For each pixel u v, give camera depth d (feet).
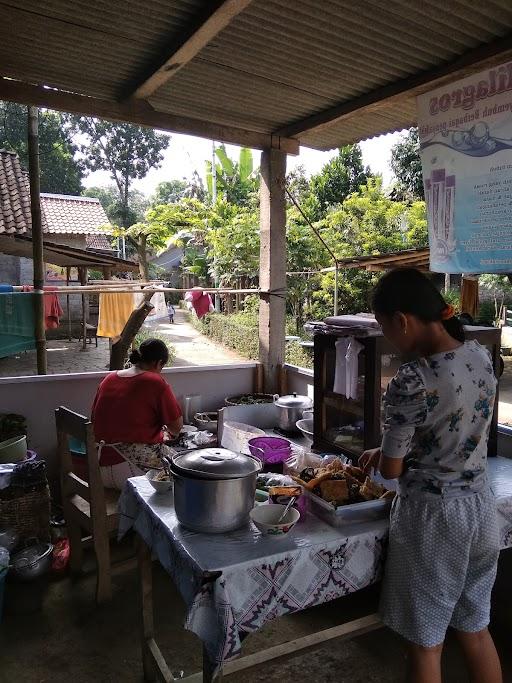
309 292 42.04
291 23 9.13
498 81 9.60
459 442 4.98
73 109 11.80
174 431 9.98
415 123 14.10
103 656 7.75
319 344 8.68
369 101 11.87
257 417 10.93
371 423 7.60
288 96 12.18
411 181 54.49
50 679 7.30
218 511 5.50
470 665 5.65
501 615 8.28
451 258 10.72
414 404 4.90
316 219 51.03
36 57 10.34
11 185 41.47
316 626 8.53
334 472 6.48
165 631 8.30
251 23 9.14
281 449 8.22
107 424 9.86
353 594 9.44
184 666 7.52
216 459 5.75
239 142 13.99
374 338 7.44
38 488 10.07
